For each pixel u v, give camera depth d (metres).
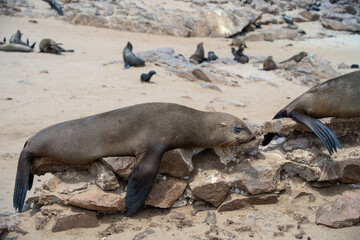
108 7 32.78
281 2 42.59
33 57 18.86
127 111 4.99
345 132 6.22
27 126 9.89
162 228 4.61
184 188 5.05
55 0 35.44
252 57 24.44
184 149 5.09
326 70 21.33
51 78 15.13
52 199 4.87
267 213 5.04
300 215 4.99
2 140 8.86
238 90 15.97
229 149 5.39
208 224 4.73
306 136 6.01
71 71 16.53
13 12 31.28
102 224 4.73
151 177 4.60
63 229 4.62
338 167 5.54
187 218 4.87
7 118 10.46
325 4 44.12
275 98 14.87
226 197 5.14
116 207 4.71
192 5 37.16
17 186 4.96
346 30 37.56
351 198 5.01
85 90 13.72
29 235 4.53
